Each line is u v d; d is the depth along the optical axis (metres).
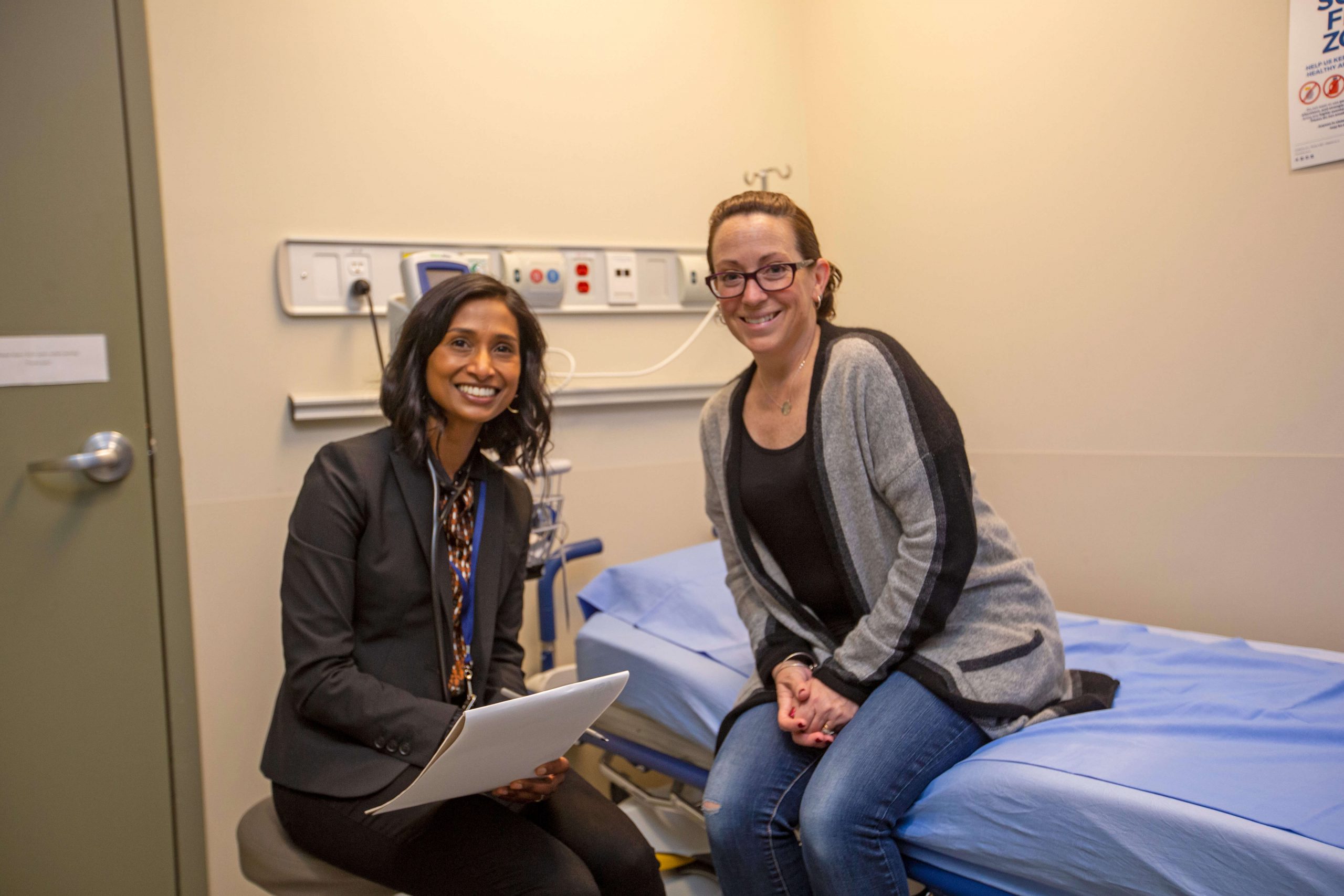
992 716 1.30
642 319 2.49
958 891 1.25
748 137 2.65
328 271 2.08
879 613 1.35
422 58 2.17
